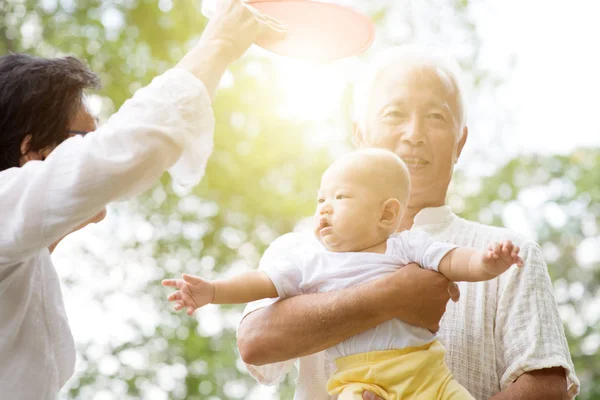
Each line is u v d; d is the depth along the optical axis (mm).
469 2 12453
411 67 3016
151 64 11188
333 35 2877
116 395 10883
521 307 2678
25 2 10977
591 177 12883
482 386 2654
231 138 11336
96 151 2072
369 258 2562
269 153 11320
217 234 11812
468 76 12695
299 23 2818
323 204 2646
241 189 11461
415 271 2467
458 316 2732
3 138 2342
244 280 2555
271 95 11266
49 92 2363
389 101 2980
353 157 2676
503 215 12750
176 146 2127
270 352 2529
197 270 11750
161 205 11758
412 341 2449
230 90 11195
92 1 11211
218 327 11188
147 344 11070
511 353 2623
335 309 2455
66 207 2061
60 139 2393
